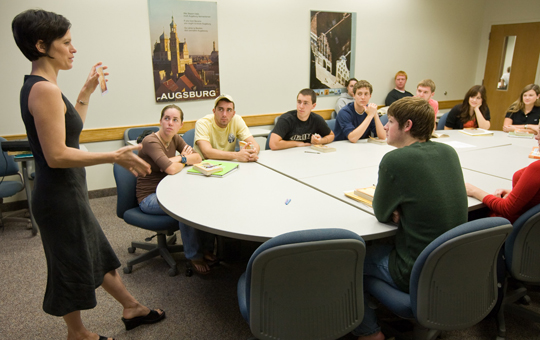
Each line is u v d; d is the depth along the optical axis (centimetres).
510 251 153
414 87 602
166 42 396
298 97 290
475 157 251
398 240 138
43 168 130
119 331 178
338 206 162
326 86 516
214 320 186
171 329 179
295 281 110
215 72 431
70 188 133
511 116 389
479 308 132
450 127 395
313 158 254
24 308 197
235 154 248
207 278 227
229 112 255
